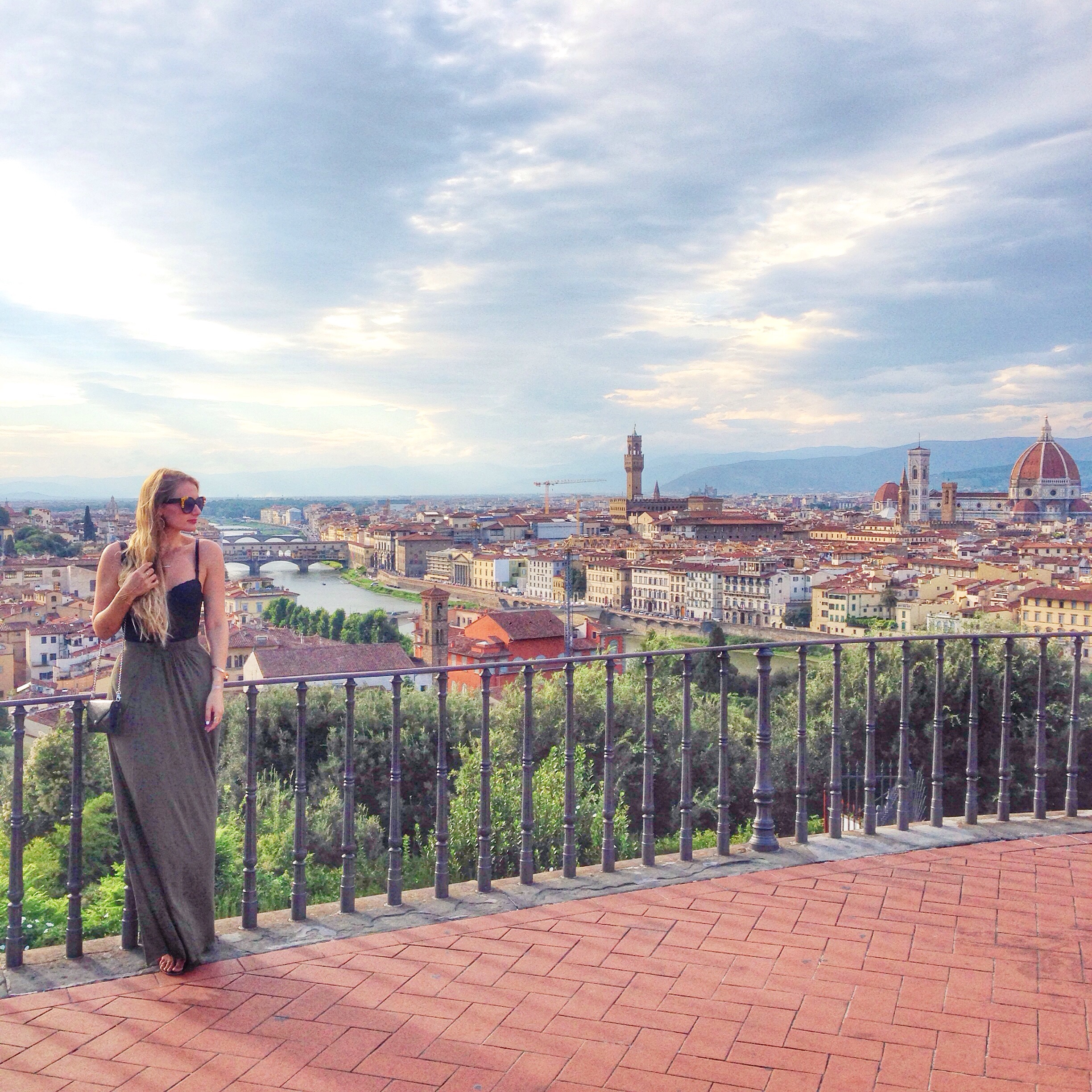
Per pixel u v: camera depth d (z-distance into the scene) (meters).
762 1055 4.67
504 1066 4.60
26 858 17.39
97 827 18.03
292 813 20.95
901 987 5.31
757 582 149.00
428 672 6.75
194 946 5.64
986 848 7.52
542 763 21.42
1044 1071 4.53
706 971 5.52
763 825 7.57
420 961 5.71
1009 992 5.26
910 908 6.37
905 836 7.84
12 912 5.75
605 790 7.25
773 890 6.71
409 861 18.05
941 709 8.10
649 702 7.32
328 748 25.73
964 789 25.52
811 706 26.78
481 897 6.71
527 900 6.63
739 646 7.53
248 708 6.29
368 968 5.62
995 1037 4.82
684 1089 4.41
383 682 54.84
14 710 5.74
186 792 5.63
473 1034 4.88
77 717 5.95
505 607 186.12
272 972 5.59
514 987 5.36
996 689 24.81
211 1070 4.59
